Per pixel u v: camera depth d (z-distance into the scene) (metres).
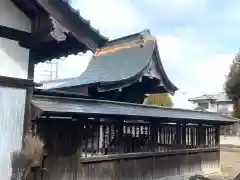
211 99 58.88
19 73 5.22
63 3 4.96
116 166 8.71
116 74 12.37
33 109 5.55
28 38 5.28
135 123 9.48
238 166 17.66
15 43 5.21
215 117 13.18
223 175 13.70
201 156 12.61
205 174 12.68
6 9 5.12
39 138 6.37
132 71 12.12
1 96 4.96
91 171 7.93
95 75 12.98
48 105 6.31
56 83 21.77
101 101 8.73
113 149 8.63
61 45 5.83
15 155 5.03
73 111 6.55
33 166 5.82
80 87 11.77
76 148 7.51
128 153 9.08
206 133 13.12
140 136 9.69
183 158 11.55
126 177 9.01
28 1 4.89
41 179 6.57
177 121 10.61
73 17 5.20
